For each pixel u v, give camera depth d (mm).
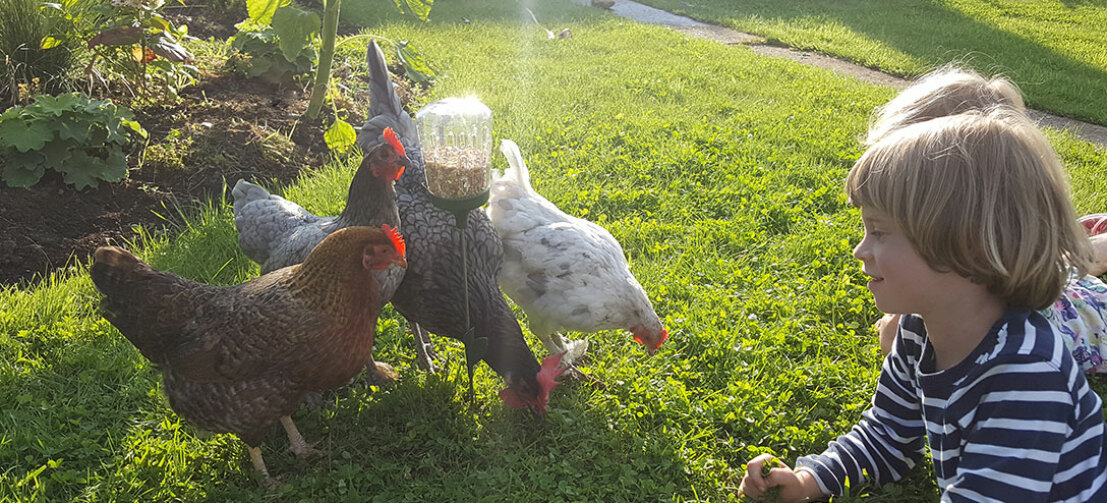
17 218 1437
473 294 1008
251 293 890
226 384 872
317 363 884
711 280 1368
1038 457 604
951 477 695
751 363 1154
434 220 1038
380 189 1002
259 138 1772
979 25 4023
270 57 2082
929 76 1031
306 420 1033
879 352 1167
